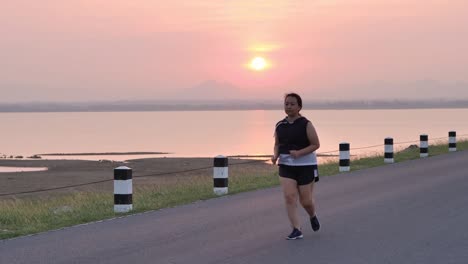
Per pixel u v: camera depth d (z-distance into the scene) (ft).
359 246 30.01
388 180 59.57
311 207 32.48
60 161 186.50
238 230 34.83
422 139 91.25
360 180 60.13
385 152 81.92
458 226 34.68
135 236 33.53
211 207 44.14
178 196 51.70
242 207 43.86
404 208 41.63
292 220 31.91
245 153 223.30
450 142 102.42
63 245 31.37
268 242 31.32
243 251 29.30
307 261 27.09
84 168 158.92
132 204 44.86
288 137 31.37
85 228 36.35
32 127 640.58
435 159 84.99
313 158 31.81
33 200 75.20
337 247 29.86
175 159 181.57
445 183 55.77
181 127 592.19
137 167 154.20
